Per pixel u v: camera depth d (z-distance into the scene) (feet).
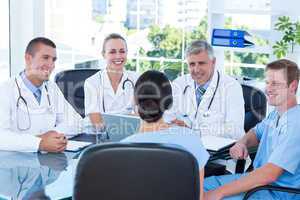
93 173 5.15
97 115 8.98
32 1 13.70
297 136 6.97
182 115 9.16
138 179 5.16
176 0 13.75
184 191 5.18
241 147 7.93
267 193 7.16
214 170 8.56
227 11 13.00
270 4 12.61
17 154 7.15
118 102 10.12
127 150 5.11
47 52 8.19
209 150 7.70
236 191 6.84
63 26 14.43
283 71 7.26
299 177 7.13
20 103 8.21
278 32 12.50
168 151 5.11
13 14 13.65
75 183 5.21
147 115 5.93
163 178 5.15
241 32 12.80
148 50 14.26
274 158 6.92
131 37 14.39
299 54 12.18
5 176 6.09
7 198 5.35
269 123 7.71
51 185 5.77
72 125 8.46
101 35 14.48
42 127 8.37
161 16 14.01
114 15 14.47
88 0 14.49
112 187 5.19
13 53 13.76
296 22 12.27
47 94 8.48
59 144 7.25
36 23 13.87
